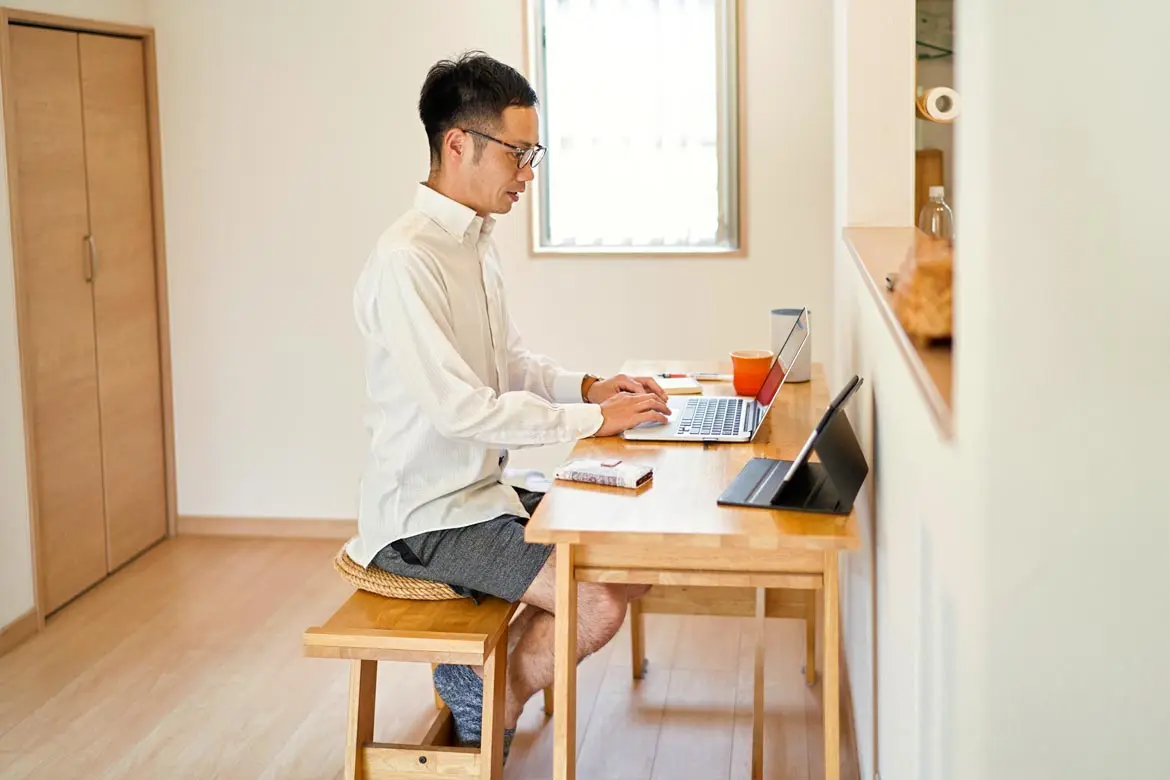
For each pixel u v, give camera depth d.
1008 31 0.99
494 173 2.37
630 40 4.12
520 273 4.27
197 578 4.07
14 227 3.51
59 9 3.71
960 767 1.25
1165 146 0.96
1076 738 1.06
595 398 2.73
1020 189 1.01
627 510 2.02
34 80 3.62
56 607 3.78
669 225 4.22
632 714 3.06
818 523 1.93
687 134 4.15
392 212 4.26
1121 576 1.03
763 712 2.93
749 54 4.04
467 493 2.39
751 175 4.11
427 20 4.14
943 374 1.50
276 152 4.27
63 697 3.20
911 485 1.74
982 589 1.09
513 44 4.12
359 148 4.24
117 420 4.14
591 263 4.23
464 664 2.31
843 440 2.05
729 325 4.21
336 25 4.18
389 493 2.39
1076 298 1.00
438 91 2.36
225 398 4.45
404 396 2.36
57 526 3.78
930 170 3.88
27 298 3.59
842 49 3.41
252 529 4.51
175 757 2.88
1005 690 1.07
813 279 4.14
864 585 2.60
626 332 4.26
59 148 3.74
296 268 4.34
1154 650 1.03
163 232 4.35
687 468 2.26
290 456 4.46
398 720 3.05
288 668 3.36
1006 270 1.02
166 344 4.41
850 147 3.19
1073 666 1.05
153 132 4.27
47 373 3.71
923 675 1.61
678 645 3.49
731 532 1.89
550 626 2.43
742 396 2.85
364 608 2.34
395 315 2.29
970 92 1.12
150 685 3.26
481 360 2.46
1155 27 0.94
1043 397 1.02
